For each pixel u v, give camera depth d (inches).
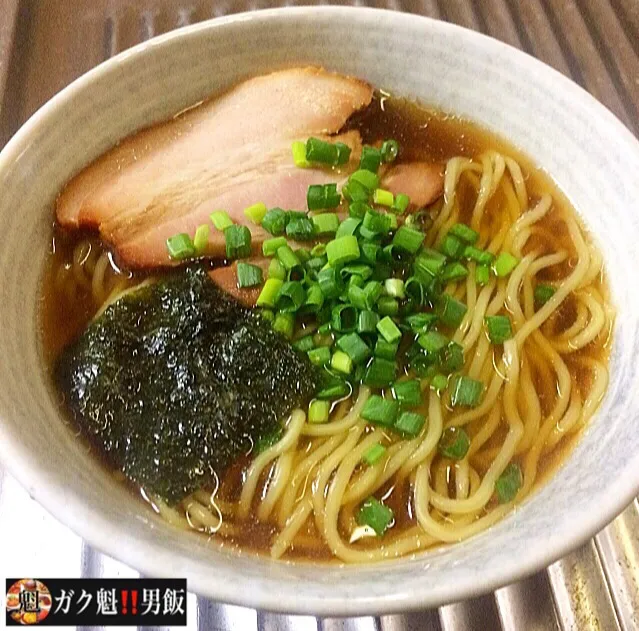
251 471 8.4
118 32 12.9
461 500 8.3
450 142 10.7
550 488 8.1
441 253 9.7
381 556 7.9
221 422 8.3
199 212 9.9
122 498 7.8
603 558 8.8
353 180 9.8
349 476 8.5
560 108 9.9
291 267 9.0
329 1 13.5
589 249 9.8
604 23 13.8
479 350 9.3
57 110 9.1
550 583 8.7
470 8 13.7
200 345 8.6
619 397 8.6
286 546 8.0
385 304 8.8
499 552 7.0
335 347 8.8
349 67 10.7
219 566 6.9
